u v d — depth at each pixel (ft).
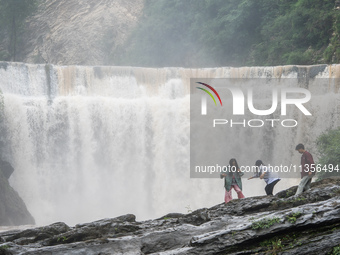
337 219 42.14
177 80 153.07
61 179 145.79
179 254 41.75
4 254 43.06
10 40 254.06
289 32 193.67
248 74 152.05
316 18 184.34
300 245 41.06
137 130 149.28
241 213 50.98
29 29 276.00
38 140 146.10
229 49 211.61
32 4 241.35
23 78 150.30
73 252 42.96
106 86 152.66
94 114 148.25
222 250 41.65
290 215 42.88
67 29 272.31
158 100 150.61
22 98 146.20
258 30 206.39
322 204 44.21
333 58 173.58
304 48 187.62
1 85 148.77
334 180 56.75
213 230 45.52
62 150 146.92
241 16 205.98
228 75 152.76
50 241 47.11
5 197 121.19
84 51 264.93
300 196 50.70
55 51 269.85
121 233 47.83
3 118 143.54
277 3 205.57
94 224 49.90
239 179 62.90
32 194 143.23
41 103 147.64
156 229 48.47
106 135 148.36
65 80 152.15
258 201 51.80
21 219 124.06
